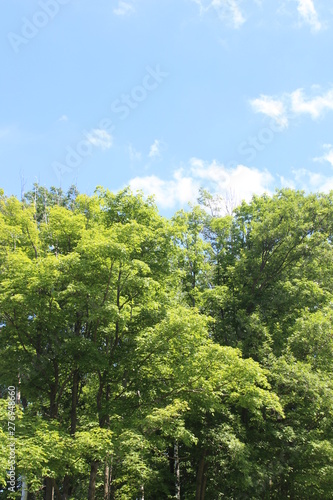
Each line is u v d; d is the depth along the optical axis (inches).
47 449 469.1
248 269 940.0
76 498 828.0
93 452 512.4
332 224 952.3
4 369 569.9
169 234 721.0
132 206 726.5
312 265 938.7
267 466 673.6
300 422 710.5
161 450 733.3
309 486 698.2
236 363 569.9
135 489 729.6
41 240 708.7
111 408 577.9
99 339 666.8
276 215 936.9
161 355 603.2
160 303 656.4
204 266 966.4
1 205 705.6
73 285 533.0
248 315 855.1
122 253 545.6
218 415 719.1
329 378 700.0
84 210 729.6
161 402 587.8
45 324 591.8
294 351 762.8
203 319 585.0
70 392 764.0
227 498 716.7
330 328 737.6
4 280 568.1
